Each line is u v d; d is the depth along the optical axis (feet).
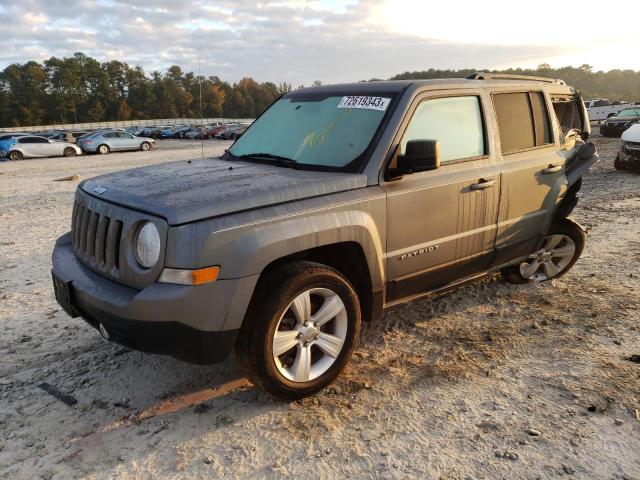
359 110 12.80
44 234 27.40
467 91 13.66
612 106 132.26
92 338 14.29
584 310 15.40
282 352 10.50
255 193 10.19
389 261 11.94
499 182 13.98
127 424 10.39
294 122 13.99
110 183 11.80
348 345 11.43
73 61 419.33
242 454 9.48
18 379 12.11
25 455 9.48
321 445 9.69
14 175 63.26
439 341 13.75
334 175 11.44
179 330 9.45
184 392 11.53
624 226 25.12
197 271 9.29
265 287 10.18
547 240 17.10
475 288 17.39
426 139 11.73
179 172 12.42
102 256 10.71
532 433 9.86
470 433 9.95
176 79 443.73
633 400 10.83
